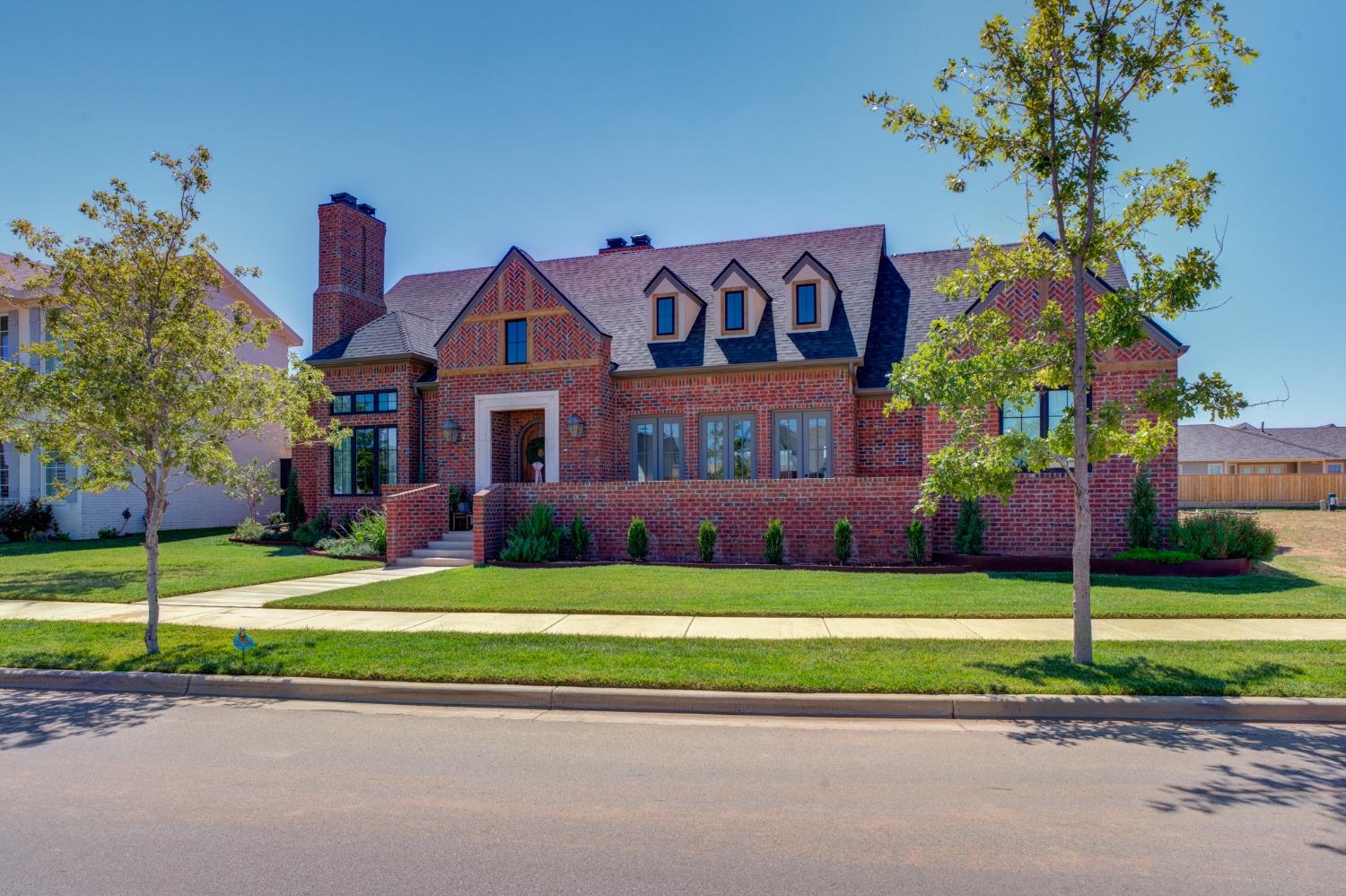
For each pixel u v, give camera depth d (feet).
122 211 31.91
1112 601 40.65
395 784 18.81
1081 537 28.63
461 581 49.34
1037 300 55.11
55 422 32.40
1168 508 53.31
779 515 56.95
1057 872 14.21
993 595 42.39
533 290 69.00
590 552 60.49
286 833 16.03
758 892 13.56
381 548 64.69
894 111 29.94
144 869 14.49
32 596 45.96
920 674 26.78
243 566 60.03
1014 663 28.27
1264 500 126.00
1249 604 39.68
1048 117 28.63
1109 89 28.30
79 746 21.80
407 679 27.35
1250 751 20.92
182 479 96.27
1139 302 28.32
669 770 19.72
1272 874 14.12
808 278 67.26
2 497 87.97
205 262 33.55
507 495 62.18
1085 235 28.58
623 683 26.35
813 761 20.27
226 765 20.20
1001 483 30.17
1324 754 20.58
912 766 19.89
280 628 36.32
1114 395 54.39
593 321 73.20
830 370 63.82
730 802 17.60
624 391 68.90
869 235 77.97
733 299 69.00
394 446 75.82
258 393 35.01
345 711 25.43
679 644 31.50
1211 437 166.40
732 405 66.08
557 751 21.27
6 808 17.46
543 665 28.50
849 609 38.93
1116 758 20.42
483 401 70.13
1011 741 21.91
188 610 41.57
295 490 81.82
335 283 81.82
